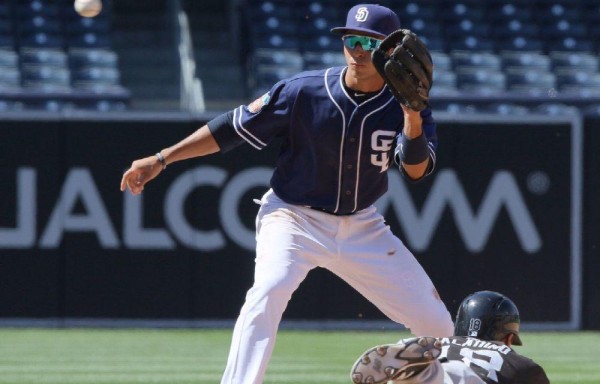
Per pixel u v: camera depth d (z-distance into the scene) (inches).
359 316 1644.9
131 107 2228.1
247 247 1625.2
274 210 716.0
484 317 607.5
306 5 2504.9
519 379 565.9
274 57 2335.1
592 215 1667.1
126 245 1612.9
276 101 698.8
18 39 2353.6
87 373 1183.6
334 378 1152.8
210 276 1622.8
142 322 1619.1
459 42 2487.7
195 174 1619.1
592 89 2393.0
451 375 563.8
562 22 2566.4
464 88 2342.5
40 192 1599.4
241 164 1620.3
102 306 1614.2
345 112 689.6
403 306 722.2
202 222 1621.6
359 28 670.5
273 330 675.4
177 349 1403.8
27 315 1606.8
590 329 1672.0
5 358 1304.1
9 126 1593.3
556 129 1658.5
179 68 2386.8
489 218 1649.9
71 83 2253.9
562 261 1663.4
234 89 2422.5
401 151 668.7
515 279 1656.0
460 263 1646.2
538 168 1658.5
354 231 712.4
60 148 1600.6
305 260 703.7
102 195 1608.0
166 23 2687.0
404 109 649.6
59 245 1605.6
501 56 2442.2
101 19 2444.6
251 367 664.4
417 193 1637.6
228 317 1627.7
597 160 1663.4
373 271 716.0
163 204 1616.6
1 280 1600.6
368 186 709.9
